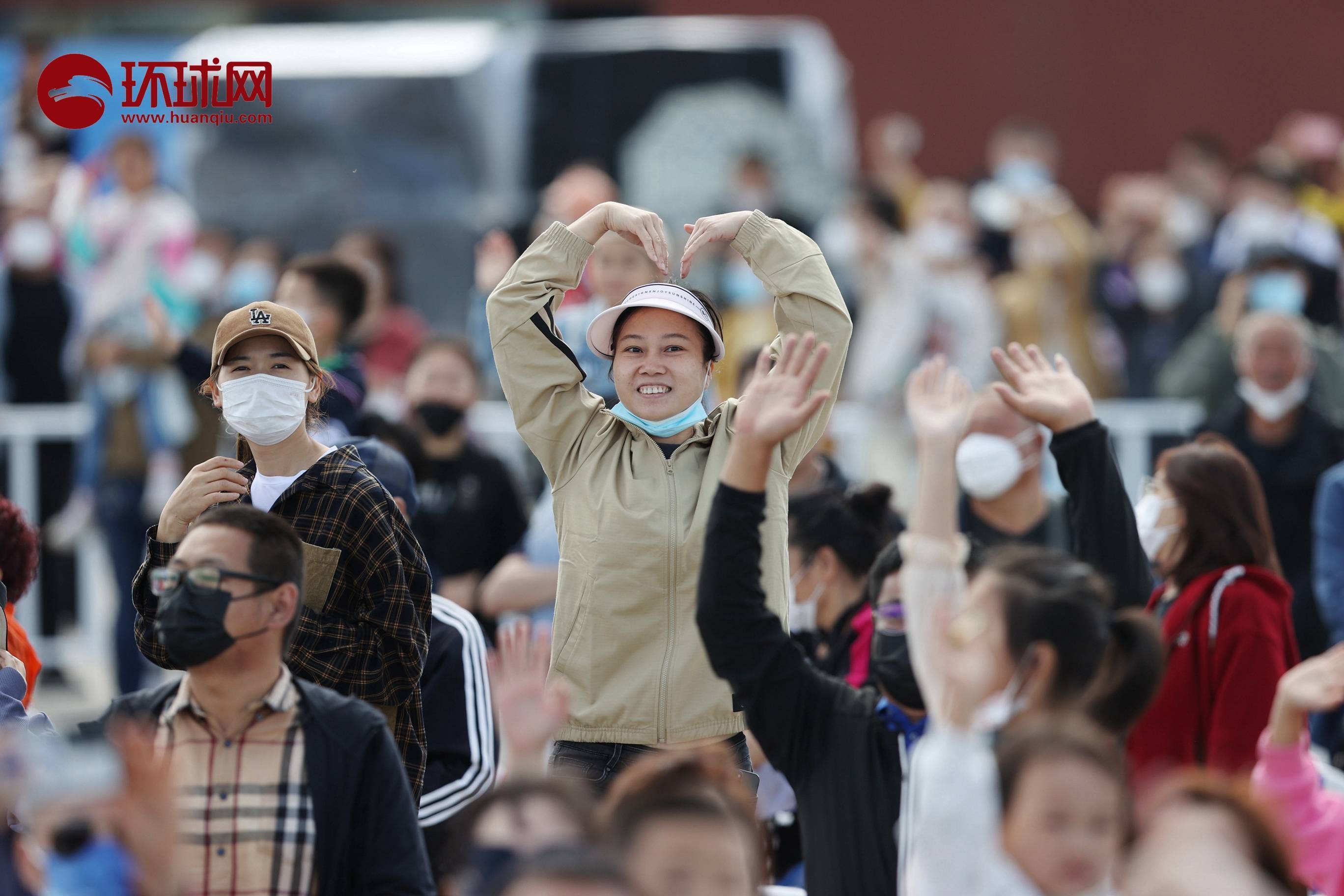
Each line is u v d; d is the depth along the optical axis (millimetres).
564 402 16156
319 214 39719
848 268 37219
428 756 16109
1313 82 51094
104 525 31516
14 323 35406
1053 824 10305
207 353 23969
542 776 10453
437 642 16469
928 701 11797
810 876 13469
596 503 15641
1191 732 16594
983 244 41219
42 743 10969
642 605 15258
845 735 13453
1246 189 38875
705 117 39719
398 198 39719
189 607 12055
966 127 50750
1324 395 29453
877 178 44188
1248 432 26281
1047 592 11750
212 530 12320
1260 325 25938
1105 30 50750
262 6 47812
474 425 29938
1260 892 9805
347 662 14797
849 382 36562
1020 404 14148
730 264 34406
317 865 12062
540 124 39812
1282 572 25953
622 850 10125
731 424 16000
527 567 23969
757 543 12969
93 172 38469
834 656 18422
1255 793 10930
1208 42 50906
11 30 47969
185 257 35438
